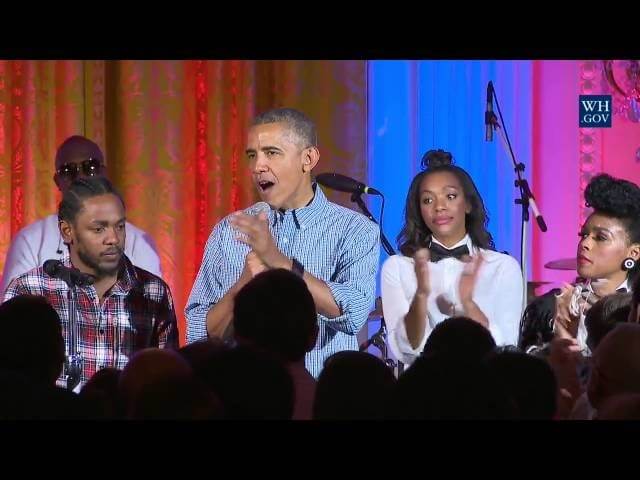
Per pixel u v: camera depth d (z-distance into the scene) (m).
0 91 20.14
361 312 12.08
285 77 20.17
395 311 13.89
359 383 7.36
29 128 20.11
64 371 11.88
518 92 21.11
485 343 8.70
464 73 20.89
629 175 21.50
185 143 20.34
